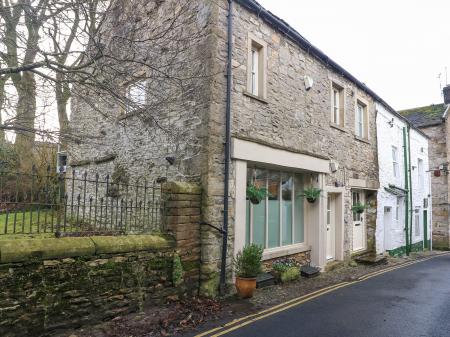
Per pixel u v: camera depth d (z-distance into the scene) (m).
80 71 4.68
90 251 4.68
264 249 7.93
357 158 11.64
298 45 8.84
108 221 8.13
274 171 8.47
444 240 19.69
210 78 6.35
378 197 13.00
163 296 5.57
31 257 4.15
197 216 6.15
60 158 10.89
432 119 20.47
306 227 9.41
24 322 4.08
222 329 4.86
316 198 9.30
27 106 5.37
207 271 6.09
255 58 7.73
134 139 7.99
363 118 12.56
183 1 7.00
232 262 6.60
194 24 6.79
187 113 6.64
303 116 8.84
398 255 14.61
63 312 4.41
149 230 6.31
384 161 13.74
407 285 8.15
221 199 6.41
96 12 4.66
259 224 7.84
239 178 6.76
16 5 4.43
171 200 5.93
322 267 9.26
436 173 19.28
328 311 5.85
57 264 4.39
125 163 8.21
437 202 20.09
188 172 6.52
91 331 4.51
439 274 9.81
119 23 5.45
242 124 6.96
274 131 7.77
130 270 5.15
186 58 6.80
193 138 6.48
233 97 6.81
